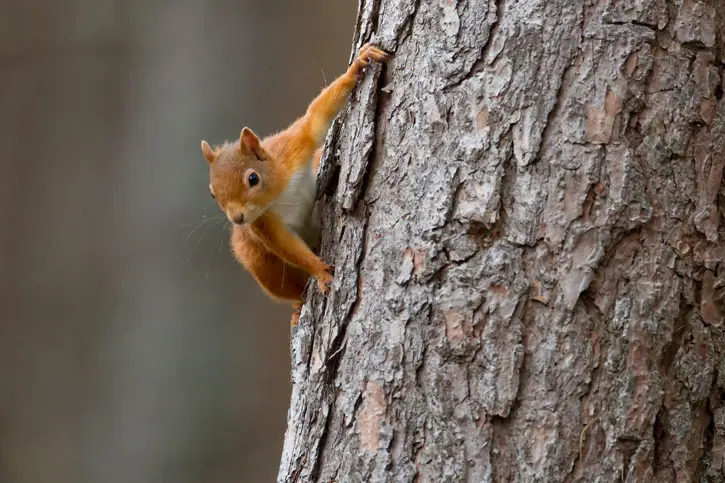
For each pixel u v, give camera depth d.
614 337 4.64
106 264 5.89
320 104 4.73
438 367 4.66
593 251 4.64
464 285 4.65
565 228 4.64
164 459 5.70
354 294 4.70
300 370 4.73
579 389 4.64
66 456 5.81
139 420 5.75
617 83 4.64
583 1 4.65
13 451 5.83
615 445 4.64
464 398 4.65
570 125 4.64
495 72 4.66
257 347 5.86
